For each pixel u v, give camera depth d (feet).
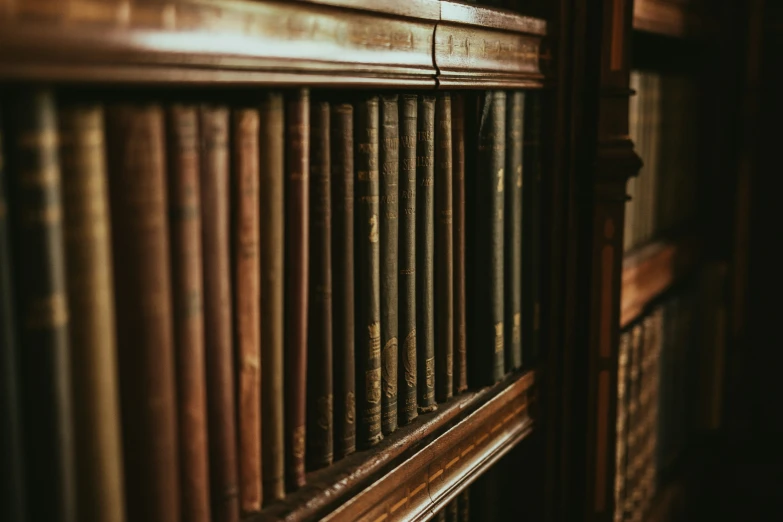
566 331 2.63
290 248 1.58
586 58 2.53
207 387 1.43
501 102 2.14
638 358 3.35
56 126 1.18
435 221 2.00
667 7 3.37
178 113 1.32
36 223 1.15
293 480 1.64
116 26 1.19
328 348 1.68
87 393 1.23
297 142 1.55
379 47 1.69
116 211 1.26
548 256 2.52
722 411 4.51
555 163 2.48
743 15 4.25
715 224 4.44
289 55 1.47
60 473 1.19
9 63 1.08
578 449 2.75
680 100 3.93
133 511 1.32
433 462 2.04
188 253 1.35
